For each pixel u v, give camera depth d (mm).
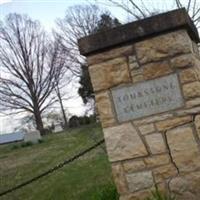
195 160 5875
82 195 10930
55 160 17969
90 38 6117
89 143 19578
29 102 47656
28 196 12664
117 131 6086
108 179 11586
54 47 46531
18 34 47688
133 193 6051
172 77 5934
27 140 26719
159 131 5977
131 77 6051
